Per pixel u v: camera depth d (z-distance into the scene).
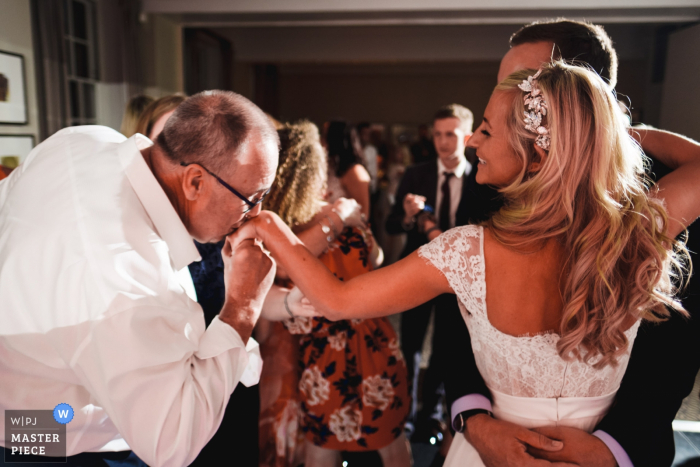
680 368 0.99
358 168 3.15
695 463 2.22
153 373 0.84
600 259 0.84
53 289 0.85
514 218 0.90
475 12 5.64
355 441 1.68
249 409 1.54
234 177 0.99
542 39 1.18
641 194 0.90
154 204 0.98
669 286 0.90
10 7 3.68
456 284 0.95
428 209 2.52
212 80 8.11
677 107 5.40
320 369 1.67
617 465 0.94
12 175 1.08
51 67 4.07
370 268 1.70
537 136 0.89
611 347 0.89
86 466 1.04
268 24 6.45
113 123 5.43
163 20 6.24
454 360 1.18
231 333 0.99
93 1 5.06
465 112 2.88
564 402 0.97
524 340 0.93
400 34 8.64
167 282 0.94
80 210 0.90
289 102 12.11
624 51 6.98
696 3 5.16
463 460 1.12
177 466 0.88
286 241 1.09
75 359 0.85
